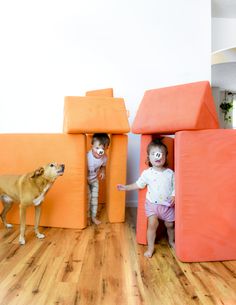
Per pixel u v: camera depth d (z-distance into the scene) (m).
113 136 1.74
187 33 2.40
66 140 1.63
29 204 1.46
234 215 1.22
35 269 1.14
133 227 1.71
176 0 2.39
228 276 1.09
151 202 1.35
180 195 1.21
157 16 2.39
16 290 0.97
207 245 1.22
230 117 4.12
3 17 2.39
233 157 1.21
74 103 1.62
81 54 2.40
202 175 1.20
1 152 1.70
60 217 1.67
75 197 1.65
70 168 1.64
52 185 1.63
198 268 1.16
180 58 2.41
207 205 1.21
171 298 0.93
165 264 1.20
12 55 2.41
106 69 2.40
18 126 2.44
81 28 2.39
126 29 2.39
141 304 0.90
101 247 1.38
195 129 1.19
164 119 1.28
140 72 2.40
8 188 1.52
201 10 2.40
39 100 2.43
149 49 2.40
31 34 2.39
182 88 1.30
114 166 1.75
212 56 2.79
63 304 0.89
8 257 1.26
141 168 1.46
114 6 2.38
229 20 2.93
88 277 1.07
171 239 1.42
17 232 1.61
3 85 2.42
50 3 2.38
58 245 1.41
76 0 2.38
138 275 1.09
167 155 1.50
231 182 1.21
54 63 2.41
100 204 2.26
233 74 3.39
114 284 1.02
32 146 1.67
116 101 1.68
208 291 0.97
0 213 1.74
